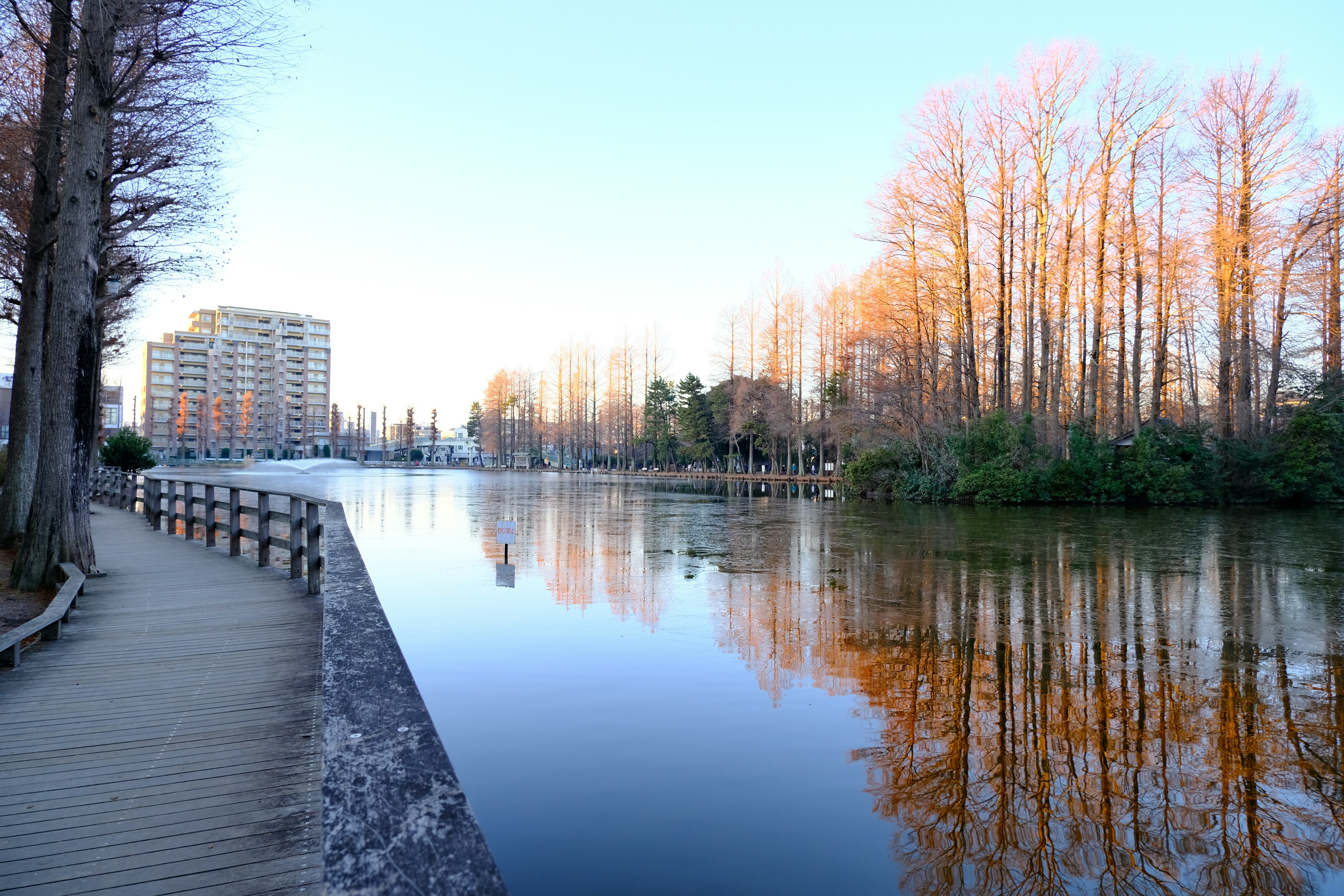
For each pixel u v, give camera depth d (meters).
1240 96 29.05
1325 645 7.63
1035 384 36.91
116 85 9.06
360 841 1.48
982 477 28.08
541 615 8.95
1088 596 10.18
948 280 32.28
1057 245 31.00
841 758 4.87
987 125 31.53
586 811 4.14
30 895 2.72
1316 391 28.34
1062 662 7.03
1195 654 7.29
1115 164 30.08
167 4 8.87
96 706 4.81
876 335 33.56
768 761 4.81
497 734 5.25
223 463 83.75
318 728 4.46
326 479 57.62
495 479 60.56
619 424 77.44
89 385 9.16
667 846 3.78
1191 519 22.27
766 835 3.90
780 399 53.34
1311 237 28.12
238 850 3.08
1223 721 5.52
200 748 4.14
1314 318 28.97
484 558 13.95
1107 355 34.81
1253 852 3.78
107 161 12.24
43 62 10.90
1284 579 11.62
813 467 60.28
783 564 13.09
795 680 6.46
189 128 12.89
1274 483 27.30
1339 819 4.12
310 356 115.06
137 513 19.00
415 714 2.18
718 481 57.72
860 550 15.04
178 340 100.81
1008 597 10.07
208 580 9.28
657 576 11.73
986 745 5.08
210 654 6.02
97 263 9.20
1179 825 4.04
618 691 6.18
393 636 3.01
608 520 22.22
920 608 9.38
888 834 3.92
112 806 3.44
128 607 7.74
